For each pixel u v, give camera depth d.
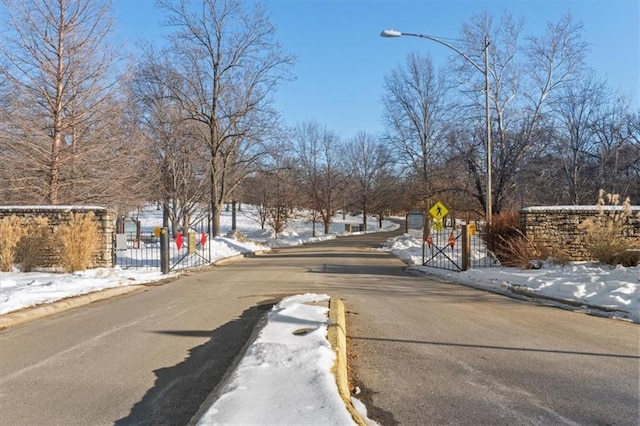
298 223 82.38
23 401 5.03
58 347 7.19
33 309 9.78
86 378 5.77
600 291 10.94
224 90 36.47
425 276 17.59
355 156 80.44
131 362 6.41
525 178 31.02
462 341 7.43
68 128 24.30
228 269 20.56
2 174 24.17
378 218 100.25
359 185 81.69
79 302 11.15
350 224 80.56
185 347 7.14
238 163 38.62
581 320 9.09
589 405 4.86
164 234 18.06
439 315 9.54
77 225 16.97
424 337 7.68
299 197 64.94
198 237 35.94
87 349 7.06
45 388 5.43
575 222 18.31
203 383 5.57
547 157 32.31
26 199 23.94
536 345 7.19
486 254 22.59
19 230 16.98
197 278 16.94
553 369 6.03
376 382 5.57
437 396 5.12
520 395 5.14
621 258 14.45
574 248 18.23
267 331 7.21
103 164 25.75
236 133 37.50
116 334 8.01
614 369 6.02
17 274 15.79
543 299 11.52
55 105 23.89
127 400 5.05
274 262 24.44
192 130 36.56
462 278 15.89
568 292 11.30
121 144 26.81
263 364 5.47
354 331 8.09
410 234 47.03
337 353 5.98
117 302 11.50
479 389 5.33
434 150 39.03
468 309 10.26
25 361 6.47
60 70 23.66
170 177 37.50
